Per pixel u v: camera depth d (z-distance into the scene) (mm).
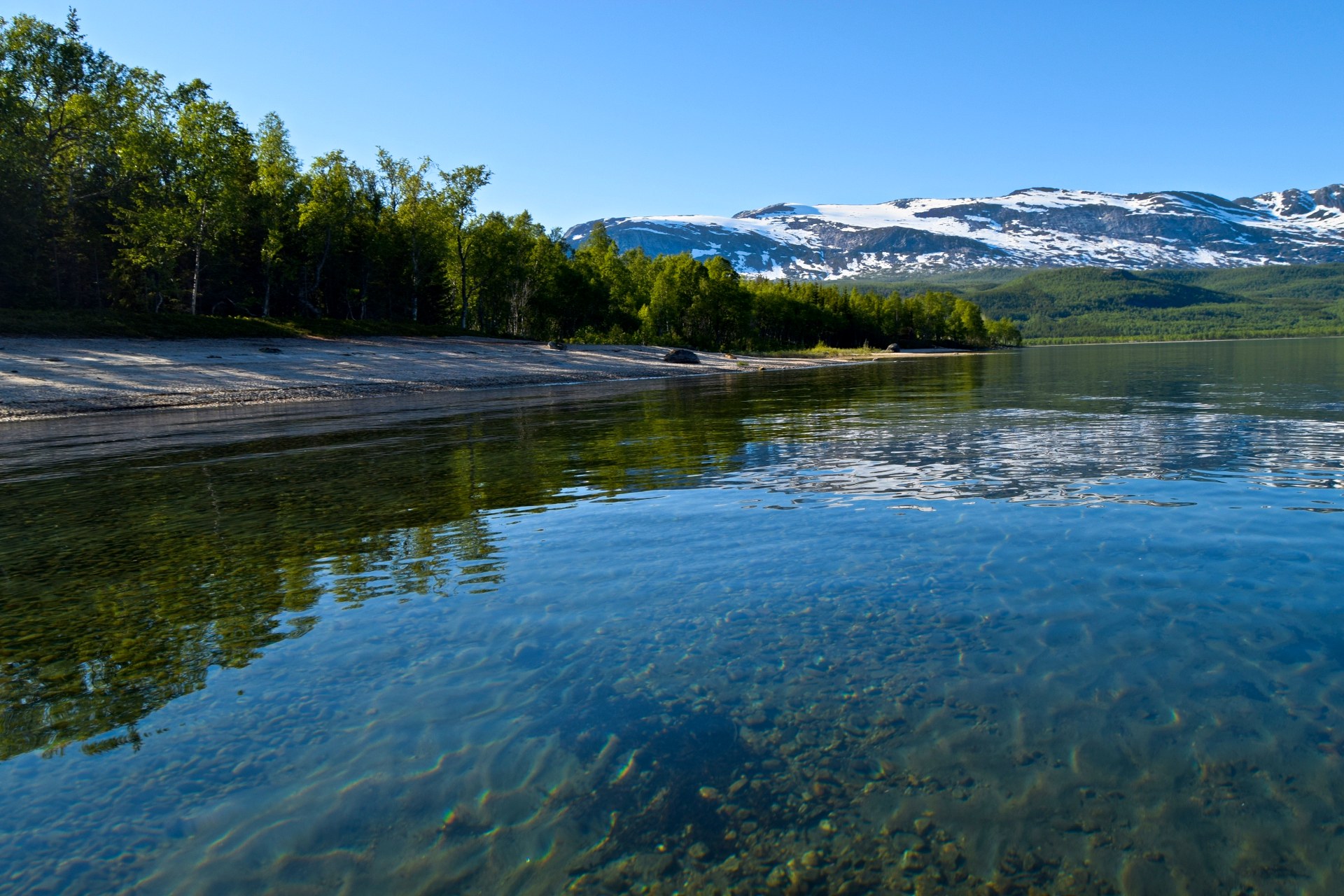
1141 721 4223
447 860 3268
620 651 5359
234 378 37531
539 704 4605
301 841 3406
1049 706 4410
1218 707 4340
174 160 53062
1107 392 31109
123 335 44156
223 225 55750
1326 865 3111
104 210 56781
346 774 3930
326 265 73500
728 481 12188
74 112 49188
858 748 4043
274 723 4457
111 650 5621
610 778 3838
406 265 77812
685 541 8359
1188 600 6051
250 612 6406
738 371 63875
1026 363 81938
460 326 78188
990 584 6594
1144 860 3170
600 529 9047
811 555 7648
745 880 3092
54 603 6754
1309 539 7781
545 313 93875
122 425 24656
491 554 8070
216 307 68125
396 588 6961
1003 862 3172
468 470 14234
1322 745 3926
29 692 4941
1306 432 16688
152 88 52656
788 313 127938
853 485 11469
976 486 11102
